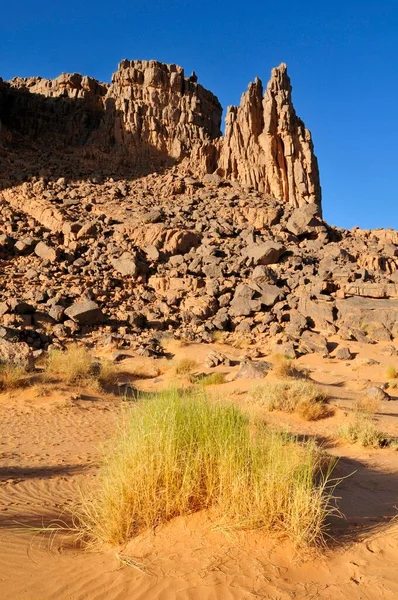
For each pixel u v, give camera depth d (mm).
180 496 4070
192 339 27734
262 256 37719
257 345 27609
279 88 56500
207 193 50844
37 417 11688
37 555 3594
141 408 5312
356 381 19641
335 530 4055
